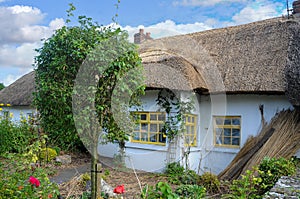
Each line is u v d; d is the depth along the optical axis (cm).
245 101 779
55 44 373
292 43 712
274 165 523
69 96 362
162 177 664
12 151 823
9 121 881
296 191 379
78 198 449
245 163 653
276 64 739
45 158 767
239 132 791
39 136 717
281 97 726
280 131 663
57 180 660
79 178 570
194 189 427
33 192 327
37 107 403
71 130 386
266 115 744
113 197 465
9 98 1517
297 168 562
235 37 916
